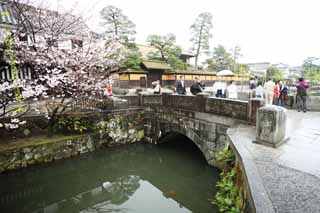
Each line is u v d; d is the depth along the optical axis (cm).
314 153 452
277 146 489
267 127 488
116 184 895
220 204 513
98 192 826
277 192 301
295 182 329
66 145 938
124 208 694
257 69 5625
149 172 995
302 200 281
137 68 2605
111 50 1209
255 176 338
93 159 1034
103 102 1130
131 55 2530
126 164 1079
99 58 1128
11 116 870
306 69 3256
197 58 4128
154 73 2861
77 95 1032
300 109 1044
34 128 948
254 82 1555
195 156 1091
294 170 371
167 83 2950
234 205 453
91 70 1095
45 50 931
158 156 1160
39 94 899
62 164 922
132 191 822
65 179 895
